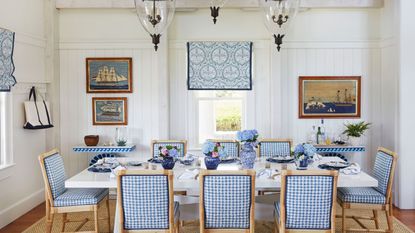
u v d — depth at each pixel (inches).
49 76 209.2
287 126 221.0
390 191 144.4
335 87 219.9
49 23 208.5
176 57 221.1
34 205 198.2
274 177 133.0
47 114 199.2
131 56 219.9
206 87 219.3
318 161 162.2
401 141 192.2
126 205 118.7
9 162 176.1
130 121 221.5
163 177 117.8
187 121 222.2
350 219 179.3
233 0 206.8
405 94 191.2
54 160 147.3
